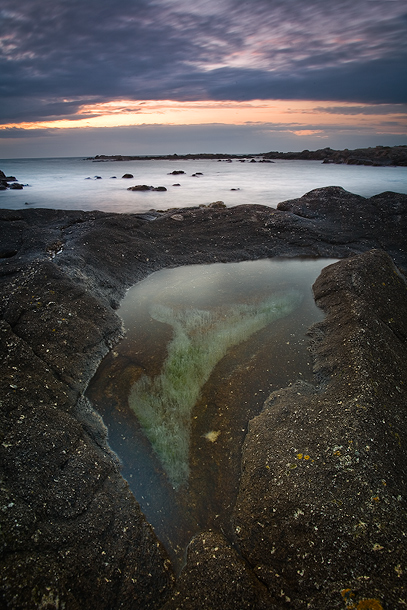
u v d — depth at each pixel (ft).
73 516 11.34
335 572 9.59
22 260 31.37
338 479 11.90
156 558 11.13
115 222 43.16
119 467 14.48
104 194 79.71
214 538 11.66
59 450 13.35
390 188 78.84
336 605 8.88
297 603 9.36
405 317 24.17
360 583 9.15
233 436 16.08
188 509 12.91
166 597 10.20
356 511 10.77
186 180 105.19
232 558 10.81
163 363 20.88
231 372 20.06
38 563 9.53
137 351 22.12
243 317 25.67
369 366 17.63
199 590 9.97
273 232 43.14
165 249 39.47
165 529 12.24
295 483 12.16
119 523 11.75
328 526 10.56
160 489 13.62
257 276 33.55
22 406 14.67
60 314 21.74
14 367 16.81
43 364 17.90
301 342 22.63
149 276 34.42
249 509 12.21
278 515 11.45
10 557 9.36
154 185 93.66
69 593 9.37
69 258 30.53
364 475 11.82
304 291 29.89
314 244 40.19
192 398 18.22
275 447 14.11
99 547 10.76
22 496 11.16
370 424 13.87
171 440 15.84
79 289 25.11
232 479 14.06
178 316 26.14
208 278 33.27
